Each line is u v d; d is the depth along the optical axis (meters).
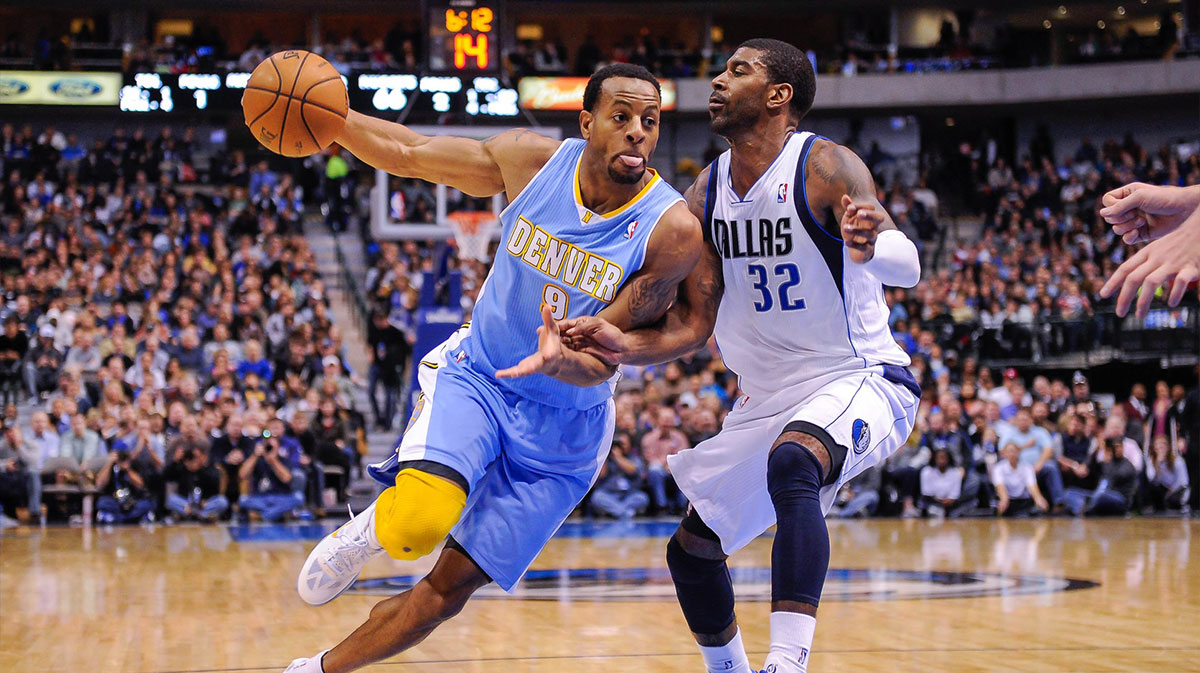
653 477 11.48
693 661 3.91
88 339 12.42
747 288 3.22
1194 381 14.28
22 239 15.74
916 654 4.00
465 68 12.69
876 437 3.09
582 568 7.15
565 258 2.94
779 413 3.26
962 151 21.58
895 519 11.54
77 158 18.98
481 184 3.06
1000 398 12.81
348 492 11.35
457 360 3.05
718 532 3.27
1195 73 20.52
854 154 3.08
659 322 3.10
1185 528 10.27
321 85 3.00
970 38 23.81
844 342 3.20
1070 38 24.42
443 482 2.76
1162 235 1.84
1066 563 7.35
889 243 2.87
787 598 2.76
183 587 6.19
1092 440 11.97
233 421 10.97
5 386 12.41
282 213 17.05
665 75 21.08
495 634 4.54
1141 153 20.36
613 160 2.84
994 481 11.71
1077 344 15.15
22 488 10.58
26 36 22.38
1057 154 22.75
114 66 19.45
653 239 2.89
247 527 10.41
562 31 24.27
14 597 5.79
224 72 16.44
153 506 10.77
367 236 17.23
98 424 10.95
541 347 2.59
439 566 2.90
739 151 3.16
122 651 4.14
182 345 12.59
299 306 13.98
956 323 15.29
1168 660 3.88
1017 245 18.30
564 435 3.02
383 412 13.73
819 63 22.25
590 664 3.86
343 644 2.91
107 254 15.21
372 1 21.97
